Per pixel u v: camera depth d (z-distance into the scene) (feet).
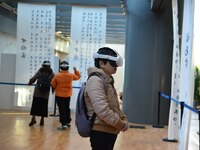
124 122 9.62
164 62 35.47
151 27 35.63
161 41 35.47
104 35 38.22
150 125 34.78
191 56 17.54
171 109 25.23
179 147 19.11
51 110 41.27
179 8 33.71
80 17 38.32
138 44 35.88
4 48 48.34
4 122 30.94
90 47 38.32
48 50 38.68
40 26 38.70
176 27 24.72
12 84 38.06
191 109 16.08
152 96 35.53
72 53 38.40
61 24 53.06
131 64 36.27
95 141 9.54
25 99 40.06
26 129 27.66
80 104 9.75
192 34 17.46
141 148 22.31
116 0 38.04
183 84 18.90
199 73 31.71
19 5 38.73
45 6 38.65
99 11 38.24
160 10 35.42
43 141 23.00
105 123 9.50
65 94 28.71
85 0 38.32
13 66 41.45
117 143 23.73
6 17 46.29
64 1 38.45
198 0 26.45
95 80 9.38
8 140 22.74
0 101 41.57
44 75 29.35
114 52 10.02
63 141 23.36
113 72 10.00
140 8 35.94
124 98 37.27
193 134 24.09
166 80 35.40
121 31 58.29
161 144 23.95
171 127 25.34
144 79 35.68
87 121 9.53
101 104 9.13
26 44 38.75
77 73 30.60
